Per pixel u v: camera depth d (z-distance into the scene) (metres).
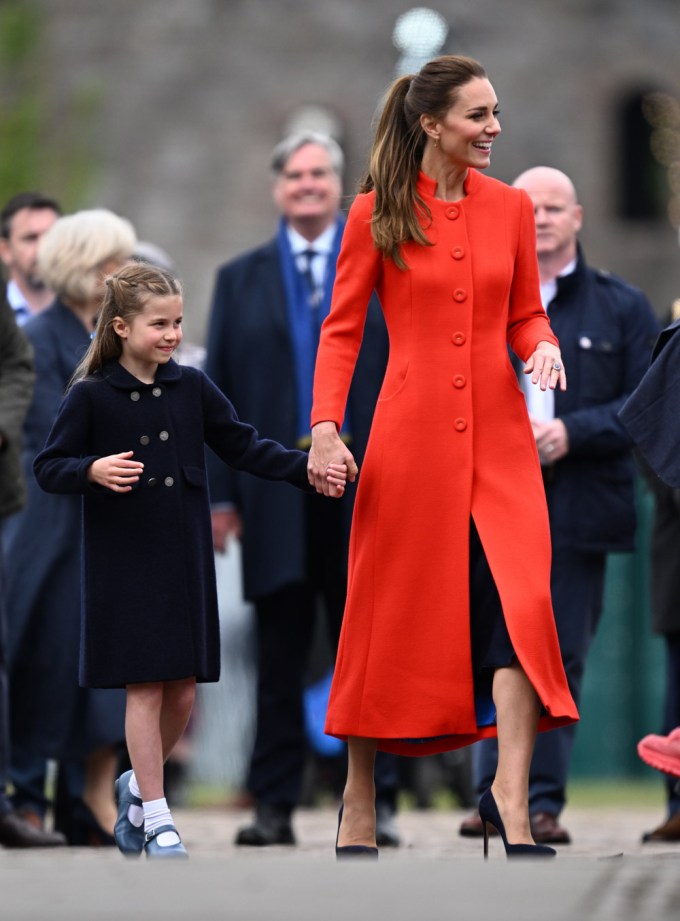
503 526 19.80
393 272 20.28
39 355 28.19
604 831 30.25
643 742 24.91
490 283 20.22
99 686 20.92
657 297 92.56
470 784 39.34
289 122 91.38
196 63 91.06
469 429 20.02
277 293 28.56
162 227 90.69
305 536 27.64
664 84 93.06
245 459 21.48
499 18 92.56
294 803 27.77
